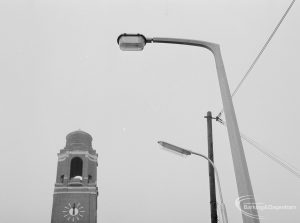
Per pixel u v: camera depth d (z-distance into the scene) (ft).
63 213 199.31
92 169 215.51
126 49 22.06
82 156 212.23
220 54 19.30
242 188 13.93
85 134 220.64
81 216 199.21
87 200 203.41
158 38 21.44
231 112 16.31
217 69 18.58
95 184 209.97
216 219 45.98
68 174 208.85
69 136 220.02
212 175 48.83
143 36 21.62
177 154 46.39
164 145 45.83
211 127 53.31
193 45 20.77
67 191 204.54
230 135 15.64
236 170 14.55
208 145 51.34
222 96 17.22
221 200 42.86
